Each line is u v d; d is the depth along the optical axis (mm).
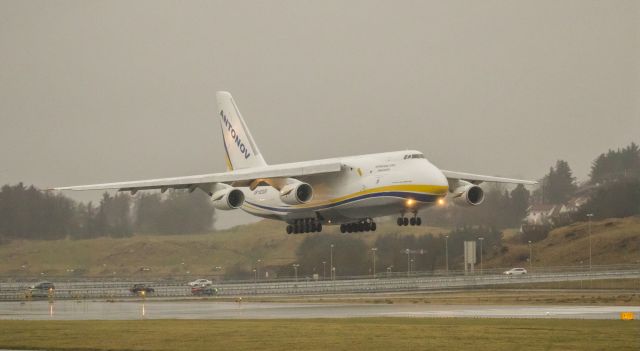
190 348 76562
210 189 147125
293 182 140375
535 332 86750
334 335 85438
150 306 157875
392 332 88000
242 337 84500
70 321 112250
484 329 90812
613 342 77062
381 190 134250
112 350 76812
